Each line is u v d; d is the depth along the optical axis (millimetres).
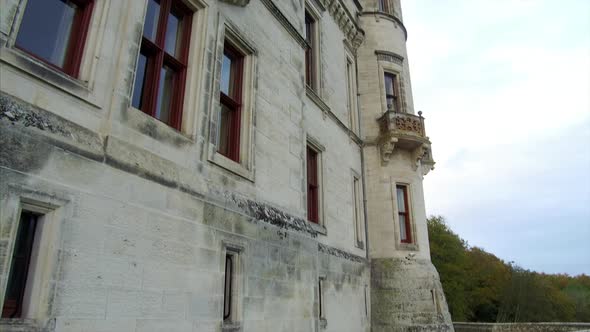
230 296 6383
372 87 18219
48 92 4391
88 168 4531
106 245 4543
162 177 5426
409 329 14320
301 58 10414
